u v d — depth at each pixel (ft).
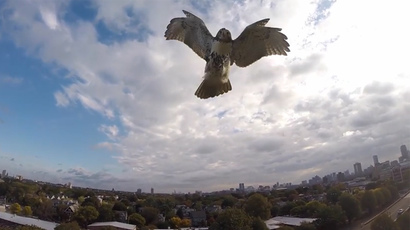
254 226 253.85
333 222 233.35
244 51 25.38
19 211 382.42
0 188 511.40
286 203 362.74
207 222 379.55
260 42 25.48
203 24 25.52
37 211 404.16
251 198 322.34
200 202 473.67
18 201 465.47
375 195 231.71
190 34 26.20
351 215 236.02
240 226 244.83
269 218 314.76
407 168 244.42
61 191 609.01
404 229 178.81
